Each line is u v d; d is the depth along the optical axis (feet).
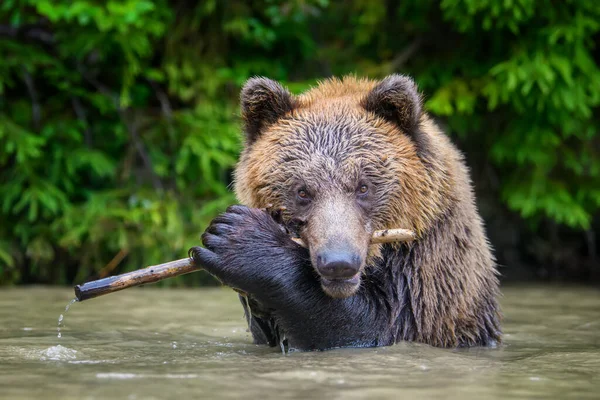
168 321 29.22
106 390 15.88
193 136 46.37
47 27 47.91
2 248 43.73
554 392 16.14
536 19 45.57
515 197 46.60
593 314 32.04
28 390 15.92
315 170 22.24
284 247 21.65
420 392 15.87
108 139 47.62
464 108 45.65
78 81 46.83
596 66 47.62
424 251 23.66
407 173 22.97
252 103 24.66
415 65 49.96
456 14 45.62
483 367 19.16
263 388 16.08
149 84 49.75
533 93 45.34
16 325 27.55
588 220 47.65
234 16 49.19
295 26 50.85
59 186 46.39
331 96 25.58
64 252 45.29
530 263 52.34
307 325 21.72
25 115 45.96
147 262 44.24
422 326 23.58
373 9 50.26
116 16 43.24
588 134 46.60
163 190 46.98
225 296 37.78
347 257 20.16
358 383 16.72
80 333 25.86
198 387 16.17
